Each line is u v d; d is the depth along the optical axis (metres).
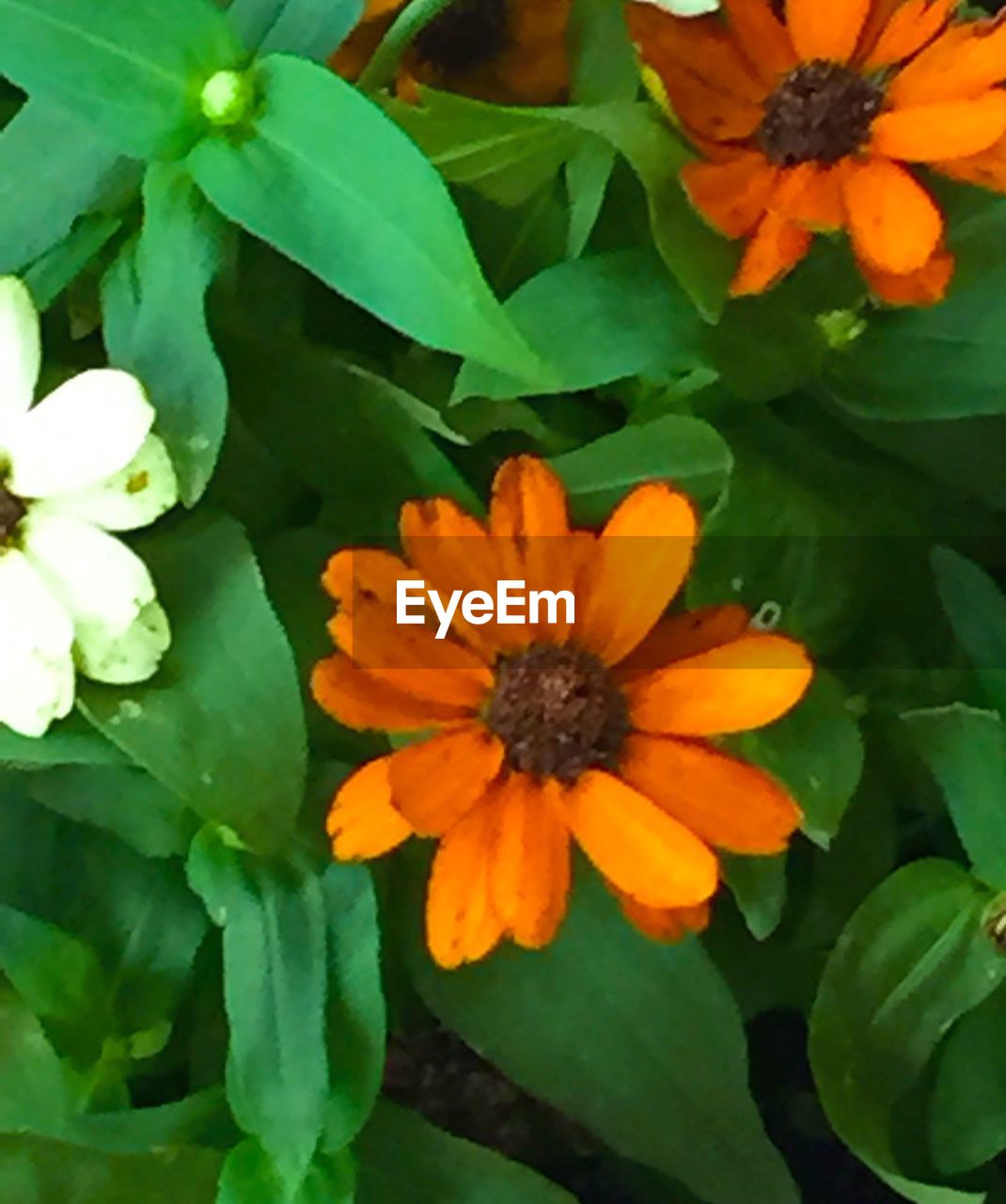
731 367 0.30
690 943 0.31
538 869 0.27
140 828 0.31
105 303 0.28
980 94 0.29
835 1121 0.32
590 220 0.30
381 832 0.28
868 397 0.31
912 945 0.32
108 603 0.27
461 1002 0.32
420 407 0.30
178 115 0.27
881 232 0.28
